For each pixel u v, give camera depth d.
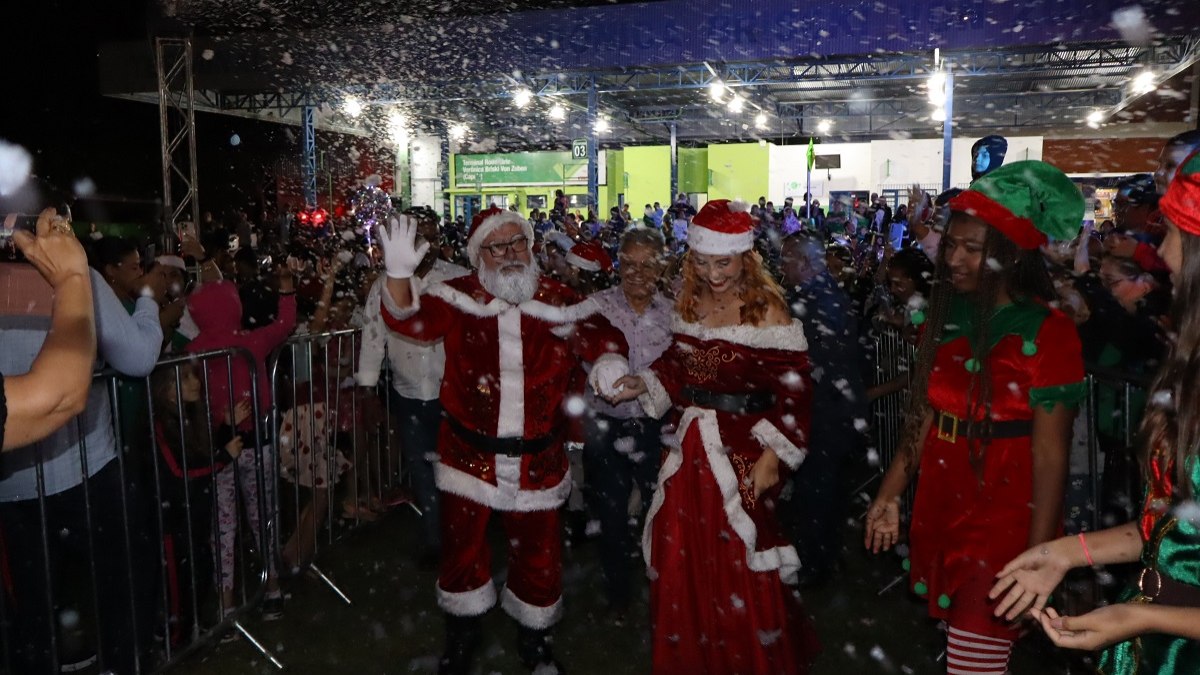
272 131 28.64
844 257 8.32
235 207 27.22
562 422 3.68
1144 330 3.92
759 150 35.28
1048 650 3.94
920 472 2.72
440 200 34.09
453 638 3.66
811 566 4.77
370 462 5.64
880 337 6.31
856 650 4.12
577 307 3.68
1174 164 3.70
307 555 4.73
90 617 4.56
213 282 4.28
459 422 3.58
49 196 2.43
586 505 5.43
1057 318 2.44
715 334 3.20
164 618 3.77
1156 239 3.86
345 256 5.53
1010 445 2.49
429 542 5.05
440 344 4.79
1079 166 29.61
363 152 32.84
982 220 2.46
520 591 3.68
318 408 4.91
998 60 22.38
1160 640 1.69
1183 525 1.62
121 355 3.08
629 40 21.30
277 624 4.44
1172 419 1.64
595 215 21.98
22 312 3.00
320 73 22.88
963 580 2.56
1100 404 3.75
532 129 35.09
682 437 3.27
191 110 15.40
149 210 25.00
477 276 3.65
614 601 4.43
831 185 33.53
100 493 3.35
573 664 4.02
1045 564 1.88
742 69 23.80
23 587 3.24
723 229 3.10
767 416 3.20
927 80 24.80
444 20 22.09
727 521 3.16
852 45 19.94
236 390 4.25
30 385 1.57
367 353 4.70
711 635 3.18
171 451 3.99
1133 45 20.45
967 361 2.53
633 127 33.44
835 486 4.68
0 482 3.17
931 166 32.06
